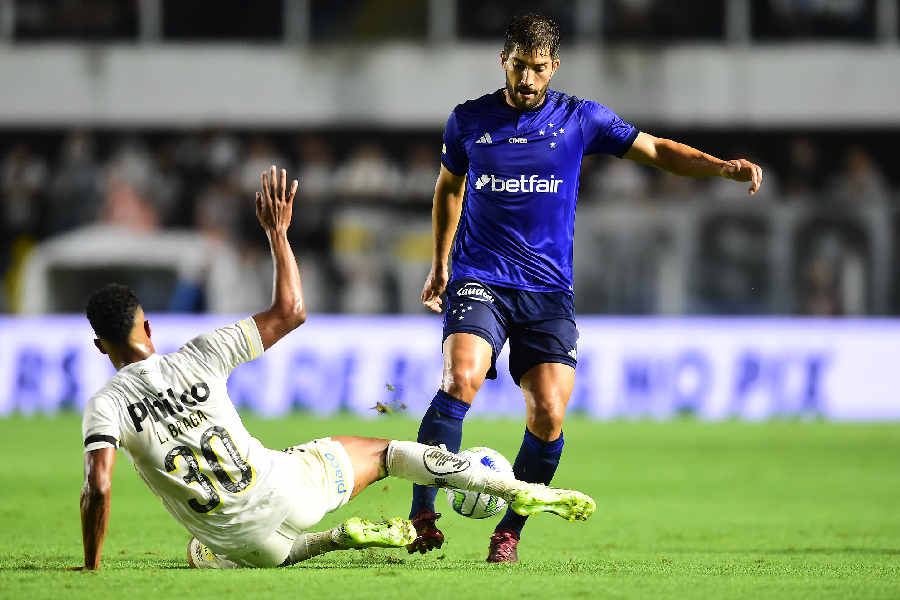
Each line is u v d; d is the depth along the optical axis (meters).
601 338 57.19
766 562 17.78
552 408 17.28
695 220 56.97
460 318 17.53
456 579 14.28
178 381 14.41
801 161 69.81
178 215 68.69
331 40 76.44
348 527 15.11
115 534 21.77
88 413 14.19
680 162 18.27
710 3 74.19
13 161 68.31
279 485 14.84
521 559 18.11
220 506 14.57
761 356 57.03
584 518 14.96
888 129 74.00
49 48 74.75
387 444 16.02
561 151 17.95
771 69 73.50
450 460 15.52
